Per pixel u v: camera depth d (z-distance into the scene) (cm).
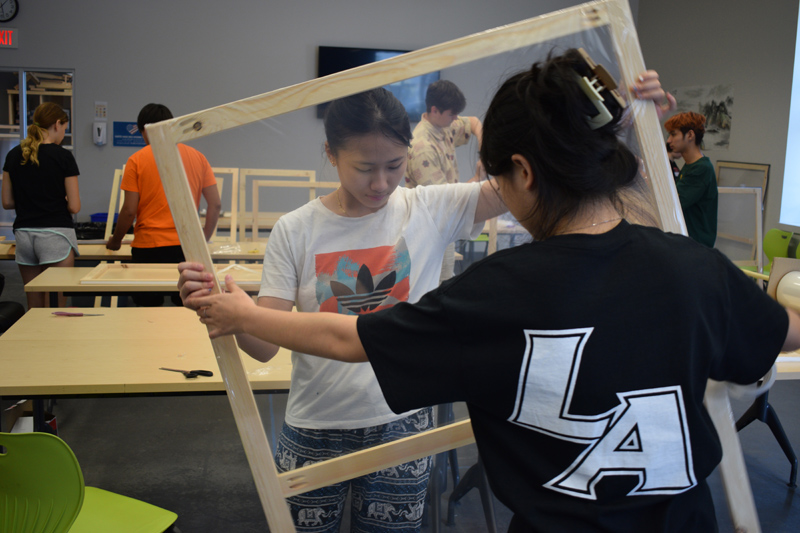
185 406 292
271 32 646
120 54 625
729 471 84
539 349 60
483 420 67
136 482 228
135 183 281
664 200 80
